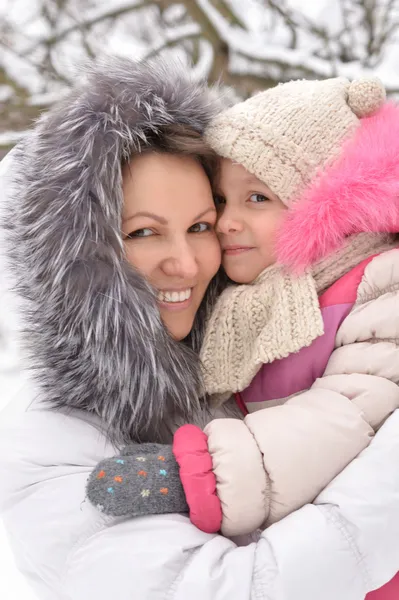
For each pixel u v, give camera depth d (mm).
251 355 1058
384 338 978
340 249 1055
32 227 981
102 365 961
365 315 984
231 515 848
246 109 1060
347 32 2459
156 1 2328
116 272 952
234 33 2283
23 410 1035
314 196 1028
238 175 1078
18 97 2252
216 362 1082
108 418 983
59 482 910
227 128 1051
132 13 2486
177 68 1129
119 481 850
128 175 994
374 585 826
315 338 997
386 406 923
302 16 2492
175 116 1044
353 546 818
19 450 953
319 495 868
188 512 886
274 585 789
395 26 2414
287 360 1029
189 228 1073
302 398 947
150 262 1011
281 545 812
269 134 1033
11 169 1062
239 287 1114
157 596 791
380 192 1007
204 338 1100
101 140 962
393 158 1032
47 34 2439
